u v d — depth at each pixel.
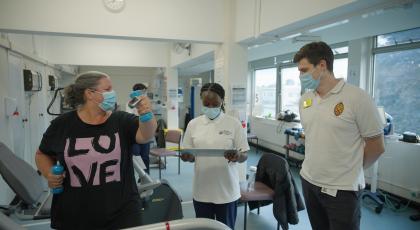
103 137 1.24
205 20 3.59
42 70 5.40
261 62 7.36
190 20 3.52
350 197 1.45
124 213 1.26
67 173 1.21
